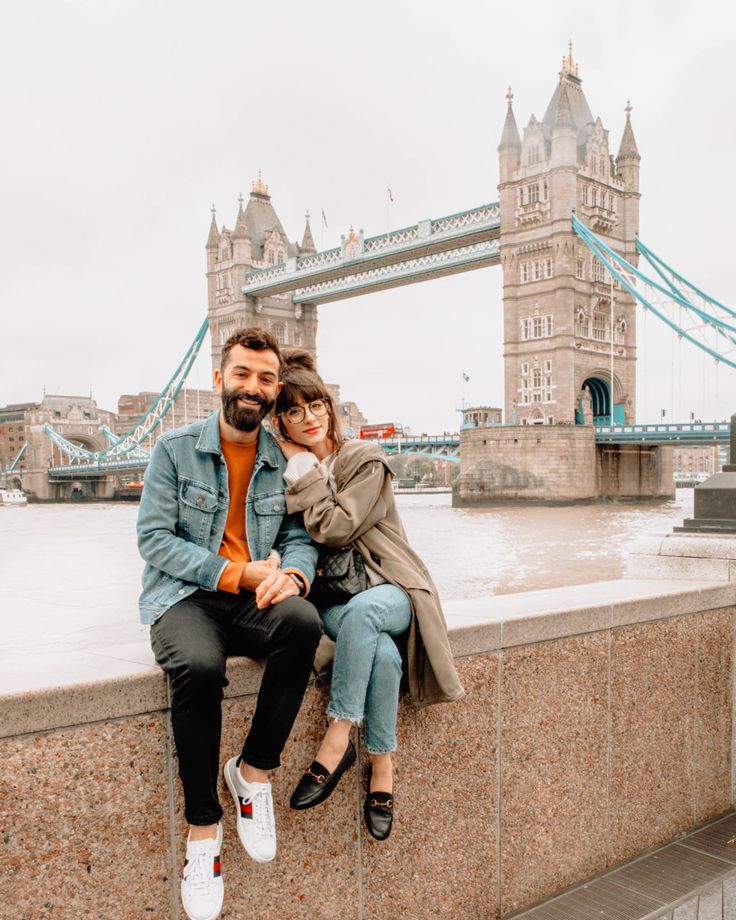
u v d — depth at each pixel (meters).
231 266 112.62
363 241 91.75
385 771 2.56
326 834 2.56
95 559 37.25
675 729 3.71
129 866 2.17
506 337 81.44
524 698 3.08
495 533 43.62
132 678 2.15
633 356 85.69
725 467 4.35
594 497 72.69
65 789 2.06
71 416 151.12
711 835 3.73
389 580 2.60
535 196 79.56
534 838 3.13
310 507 2.53
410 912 2.76
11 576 30.98
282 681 2.24
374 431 98.38
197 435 2.51
